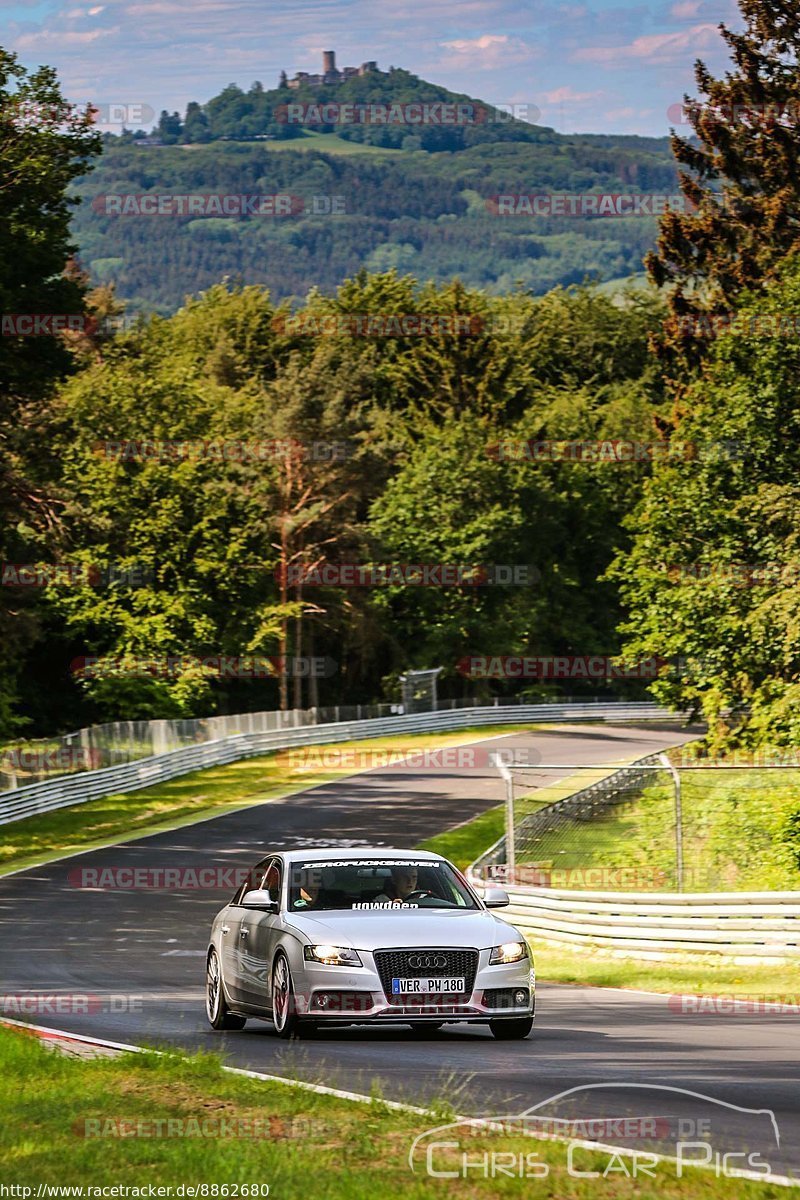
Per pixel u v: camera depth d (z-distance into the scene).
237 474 157.00
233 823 87.44
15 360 81.56
